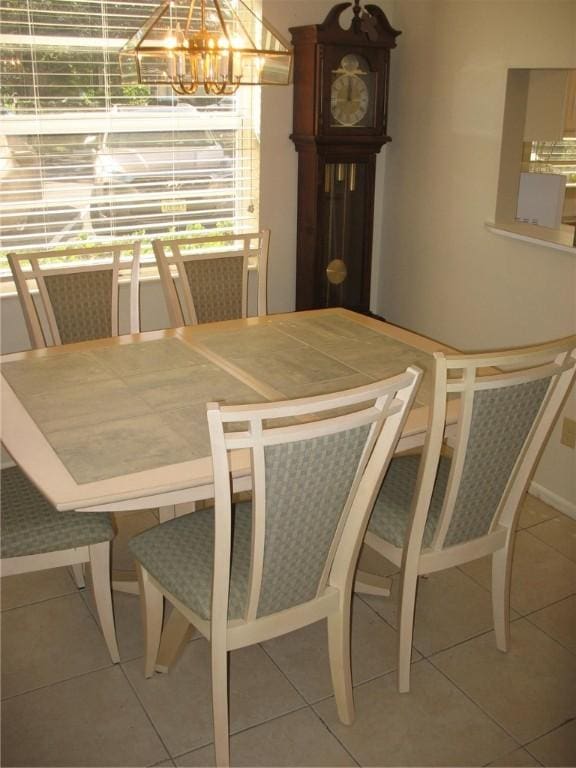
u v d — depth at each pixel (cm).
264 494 145
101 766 172
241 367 217
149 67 168
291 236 345
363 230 337
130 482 153
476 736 182
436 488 209
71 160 300
